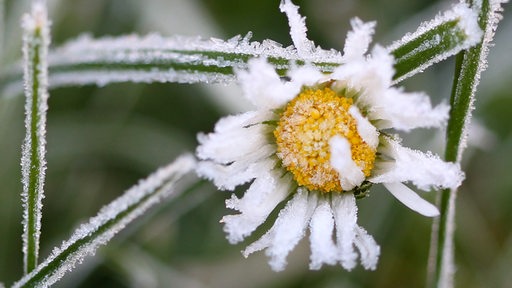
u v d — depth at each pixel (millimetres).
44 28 147
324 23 188
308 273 180
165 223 177
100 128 185
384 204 178
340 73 141
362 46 143
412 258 180
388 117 143
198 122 188
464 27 142
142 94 188
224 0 187
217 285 181
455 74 147
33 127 148
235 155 144
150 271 176
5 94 168
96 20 186
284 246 143
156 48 152
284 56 145
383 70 140
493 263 183
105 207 152
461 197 185
